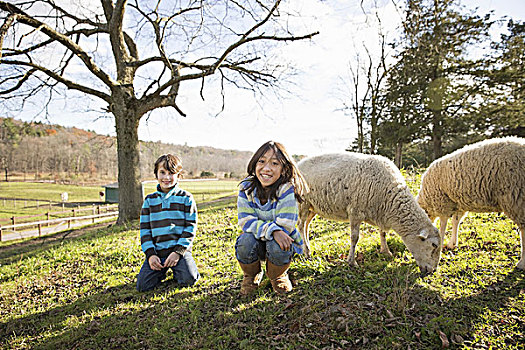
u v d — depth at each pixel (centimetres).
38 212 3456
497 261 406
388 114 2284
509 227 519
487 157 413
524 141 407
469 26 2006
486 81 2084
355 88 2241
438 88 2073
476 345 251
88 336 304
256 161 318
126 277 479
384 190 420
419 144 2470
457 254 447
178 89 1247
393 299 304
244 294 342
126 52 1194
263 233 306
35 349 290
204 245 627
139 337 292
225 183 5700
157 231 411
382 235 467
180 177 434
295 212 319
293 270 409
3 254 1078
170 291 387
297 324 281
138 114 1138
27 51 1070
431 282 363
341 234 594
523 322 276
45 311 382
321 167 475
